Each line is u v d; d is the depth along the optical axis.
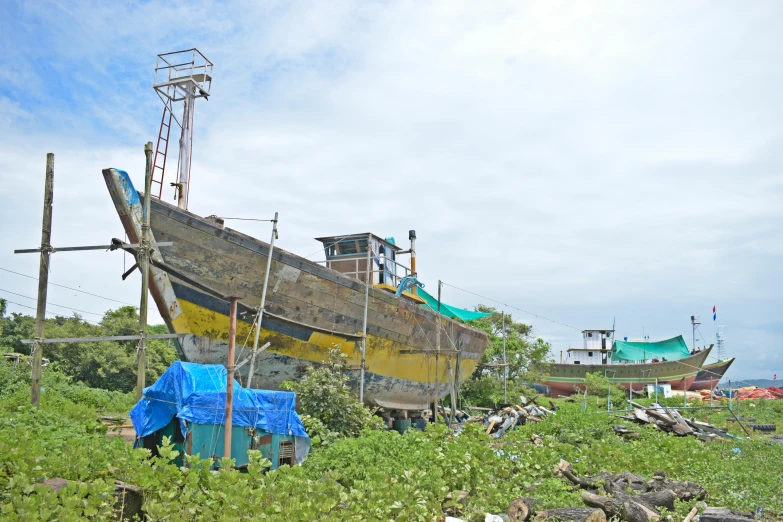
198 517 7.52
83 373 26.92
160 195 15.74
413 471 9.87
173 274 12.86
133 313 33.72
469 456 11.38
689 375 52.19
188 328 14.69
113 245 12.45
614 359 58.19
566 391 52.94
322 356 17.09
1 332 26.55
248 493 7.93
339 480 10.41
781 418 35.94
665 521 9.69
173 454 8.25
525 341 37.44
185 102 16.64
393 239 24.59
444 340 23.72
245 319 15.12
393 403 21.19
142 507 7.46
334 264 21.58
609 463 14.21
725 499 10.86
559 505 10.09
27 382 19.66
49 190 12.52
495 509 9.88
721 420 29.11
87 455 8.32
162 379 10.62
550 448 14.32
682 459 14.84
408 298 21.73
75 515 6.16
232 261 14.98
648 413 22.98
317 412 14.21
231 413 10.03
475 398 32.69
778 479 12.60
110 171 13.12
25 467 7.00
